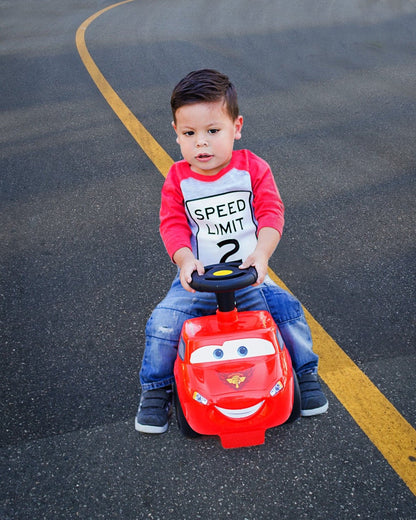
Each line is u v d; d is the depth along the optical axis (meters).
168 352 2.20
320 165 4.45
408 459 2.08
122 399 2.45
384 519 1.87
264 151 4.73
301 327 2.27
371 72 6.54
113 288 3.19
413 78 6.29
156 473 2.10
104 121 5.59
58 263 3.45
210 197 2.14
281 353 1.99
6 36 9.46
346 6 9.95
